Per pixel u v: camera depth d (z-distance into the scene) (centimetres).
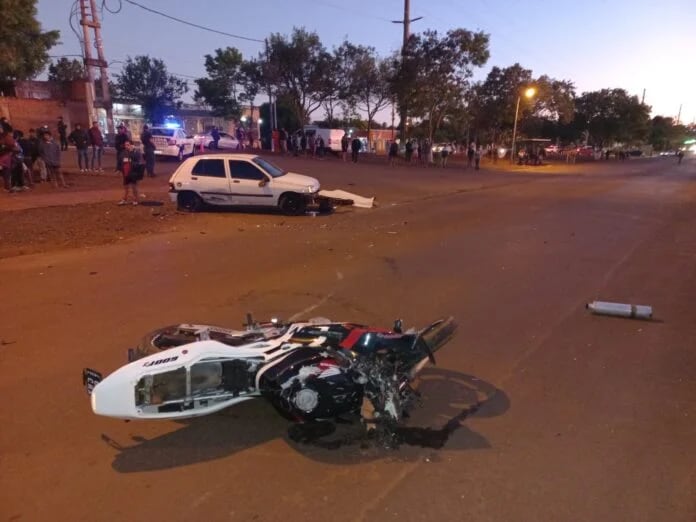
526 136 6294
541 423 407
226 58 6316
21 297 705
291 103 4700
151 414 356
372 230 1245
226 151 3291
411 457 362
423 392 454
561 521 302
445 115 4250
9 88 3412
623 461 359
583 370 500
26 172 1692
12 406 423
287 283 781
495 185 2527
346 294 730
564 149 7344
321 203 1498
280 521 301
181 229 1220
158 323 609
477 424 404
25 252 968
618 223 1405
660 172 4175
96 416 411
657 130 12538
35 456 361
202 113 6231
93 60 3108
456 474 344
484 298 718
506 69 4988
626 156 7731
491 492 326
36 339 560
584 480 339
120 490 328
